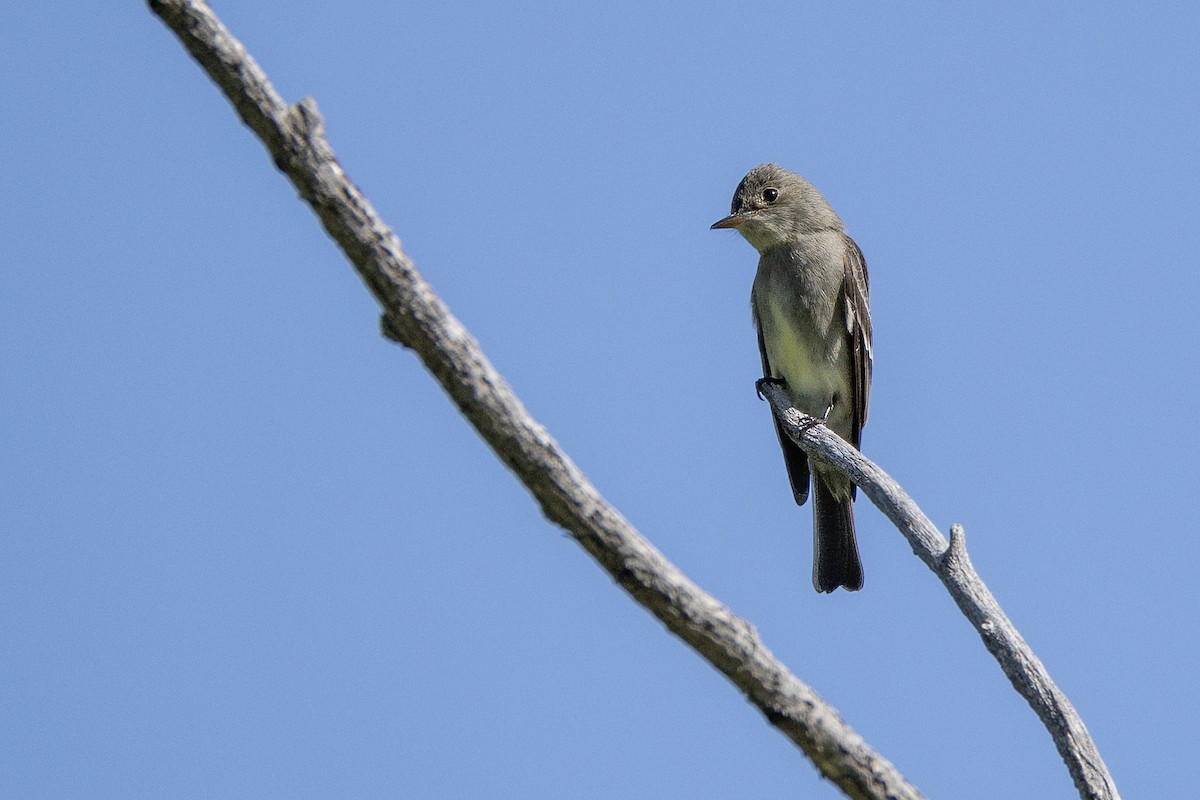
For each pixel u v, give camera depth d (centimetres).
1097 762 766
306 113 554
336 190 557
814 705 644
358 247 563
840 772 652
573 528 606
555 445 595
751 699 641
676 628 622
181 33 538
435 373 582
